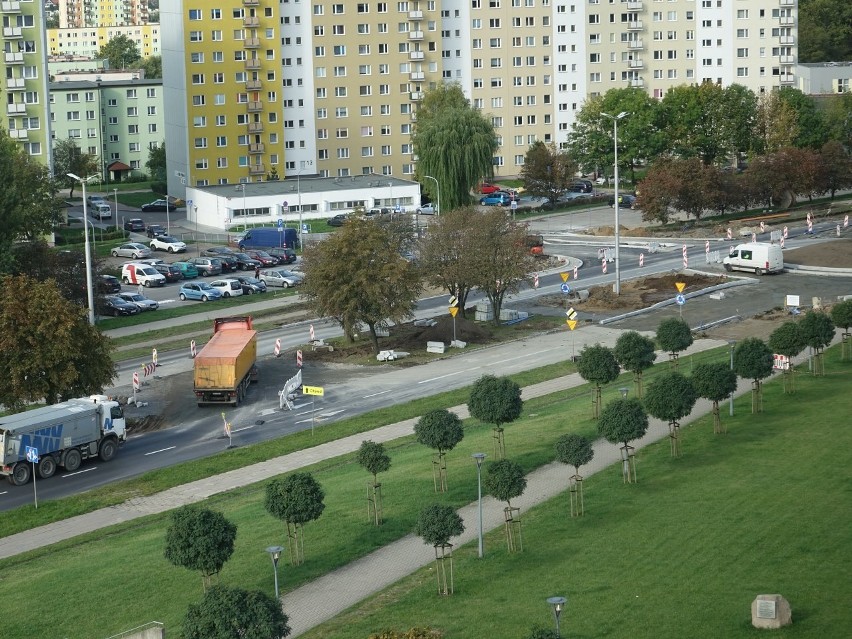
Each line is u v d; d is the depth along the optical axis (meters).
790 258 145.50
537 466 72.19
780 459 69.69
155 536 67.00
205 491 76.19
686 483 66.75
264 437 89.06
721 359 98.69
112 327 128.50
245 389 101.81
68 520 72.88
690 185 178.00
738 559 55.62
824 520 59.47
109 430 85.56
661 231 176.75
